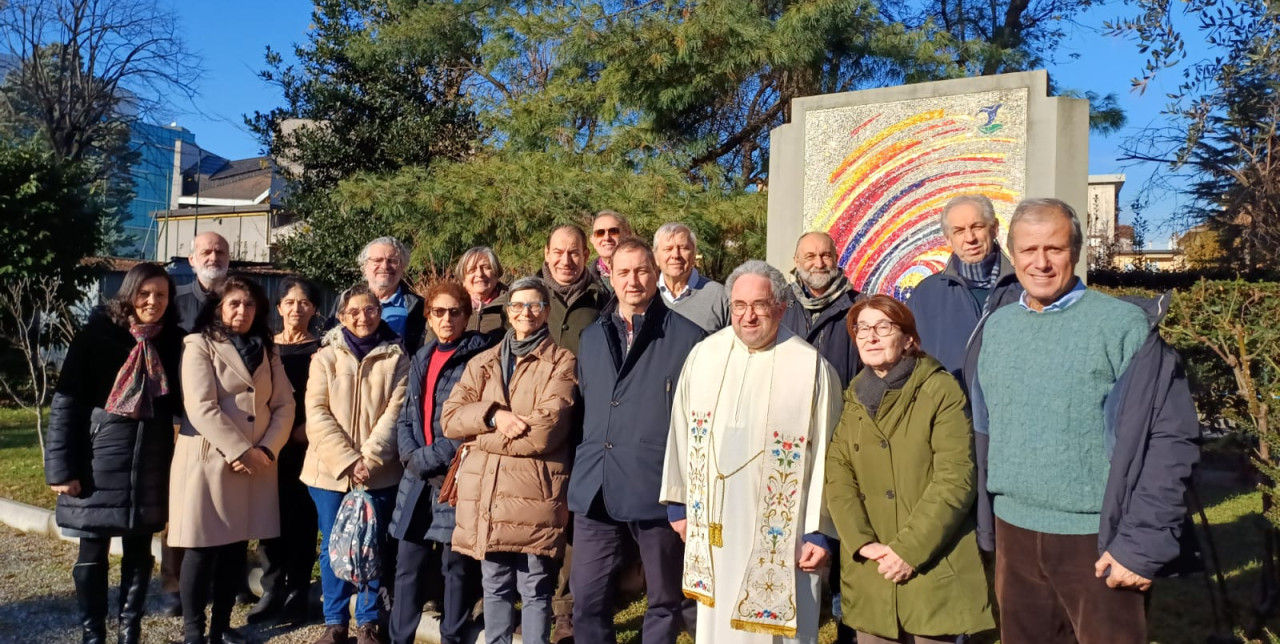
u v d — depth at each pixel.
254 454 3.79
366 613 3.86
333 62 14.65
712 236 8.20
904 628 2.66
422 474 3.56
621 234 4.40
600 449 3.18
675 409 3.07
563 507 3.35
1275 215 5.45
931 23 10.91
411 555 3.67
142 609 3.83
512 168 8.88
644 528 3.15
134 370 3.64
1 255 12.02
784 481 2.85
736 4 9.98
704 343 3.09
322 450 3.77
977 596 2.64
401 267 4.61
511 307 3.42
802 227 5.73
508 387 3.44
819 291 3.96
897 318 2.76
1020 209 2.59
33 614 4.38
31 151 12.80
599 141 10.47
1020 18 13.52
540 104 10.80
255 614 4.34
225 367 3.80
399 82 14.39
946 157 5.29
